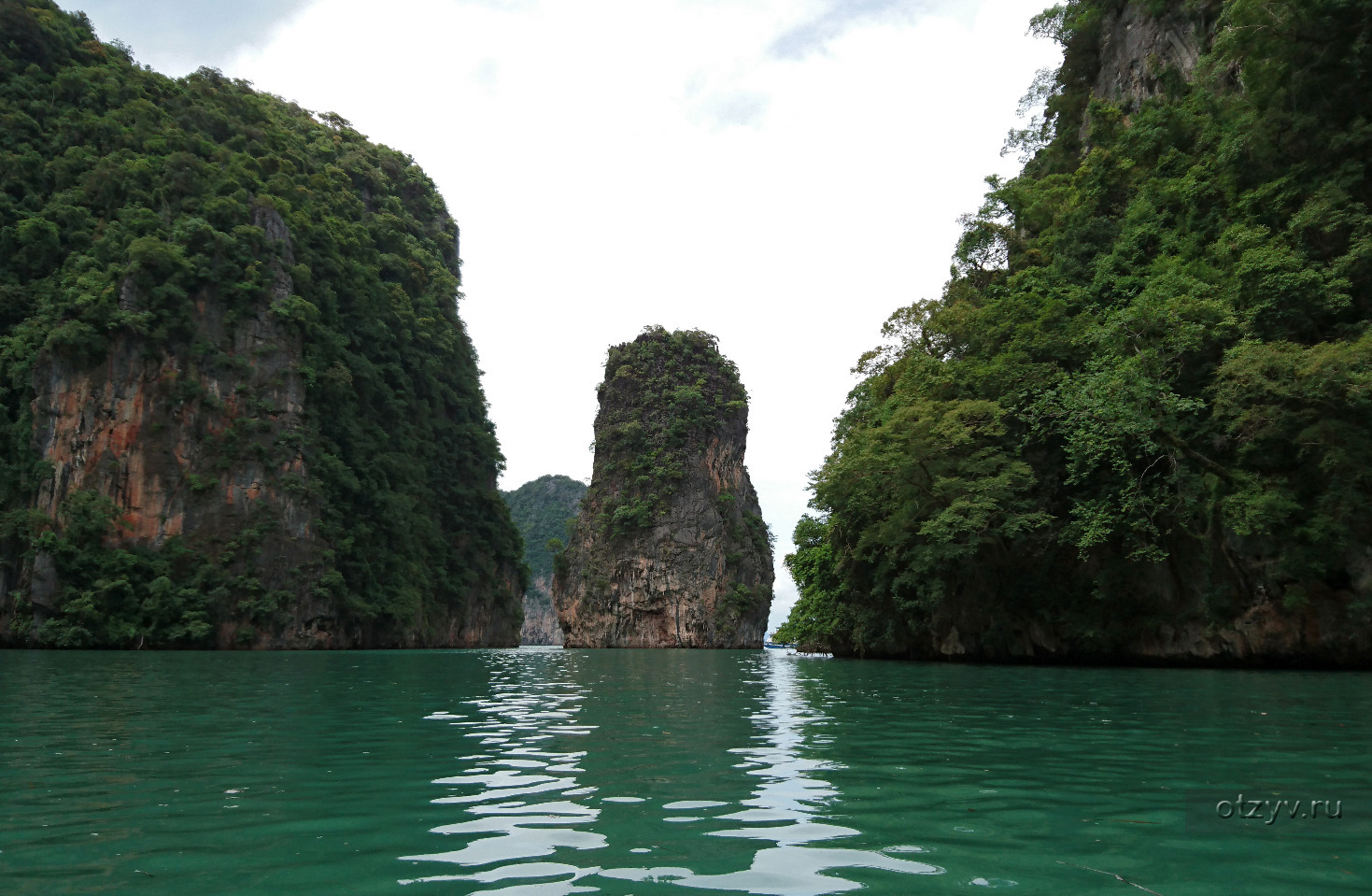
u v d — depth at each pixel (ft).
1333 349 62.49
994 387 90.84
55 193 200.75
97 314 175.32
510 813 17.58
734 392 336.08
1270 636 69.21
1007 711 37.27
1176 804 18.19
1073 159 138.62
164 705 41.04
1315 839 15.30
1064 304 91.71
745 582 313.32
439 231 350.23
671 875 13.20
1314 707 37.83
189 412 181.16
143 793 19.53
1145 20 120.67
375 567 212.64
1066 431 78.43
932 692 47.88
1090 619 82.02
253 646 174.50
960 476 85.10
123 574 166.30
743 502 333.01
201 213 196.95
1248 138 80.07
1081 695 45.11
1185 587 75.41
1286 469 68.59
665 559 297.94
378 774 22.13
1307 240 73.77
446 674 75.46
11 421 179.83
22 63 218.38
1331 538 65.16
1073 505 81.87
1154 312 71.82
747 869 13.52
